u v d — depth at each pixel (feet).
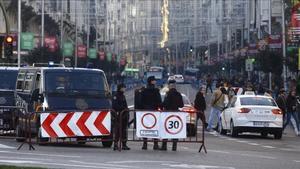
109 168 82.69
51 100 119.03
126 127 113.60
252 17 539.29
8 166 76.64
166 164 89.56
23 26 436.76
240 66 512.22
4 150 107.76
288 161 98.58
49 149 110.83
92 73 123.85
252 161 96.94
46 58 387.96
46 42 399.24
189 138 134.31
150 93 114.93
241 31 542.16
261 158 102.32
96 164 87.51
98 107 120.16
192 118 135.54
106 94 122.31
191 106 151.12
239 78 436.76
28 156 97.40
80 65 493.36
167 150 114.52
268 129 154.51
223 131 168.35
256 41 409.69
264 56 325.01
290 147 131.13
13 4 408.05
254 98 158.71
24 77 133.80
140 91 118.01
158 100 115.24
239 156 104.99
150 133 112.57
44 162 88.58
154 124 112.57
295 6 221.87
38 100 120.67
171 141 115.34
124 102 115.44
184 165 88.58
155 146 114.73
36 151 106.52
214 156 104.22
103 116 114.21
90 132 113.70
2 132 137.49
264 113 154.92
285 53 293.64
